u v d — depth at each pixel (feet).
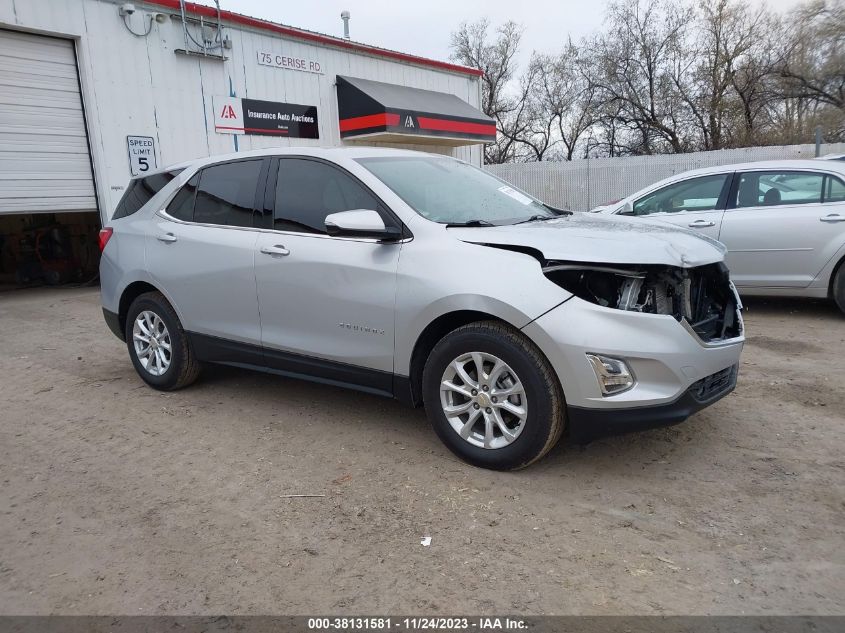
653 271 10.84
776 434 13.42
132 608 8.52
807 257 22.44
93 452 13.47
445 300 11.68
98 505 11.21
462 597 8.54
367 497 11.21
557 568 9.09
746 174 23.80
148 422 15.08
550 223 13.15
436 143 62.28
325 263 13.35
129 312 17.48
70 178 35.65
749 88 97.81
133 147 37.70
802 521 10.12
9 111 33.01
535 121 125.80
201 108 41.16
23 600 8.73
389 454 12.90
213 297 15.46
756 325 22.81
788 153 72.18
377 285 12.62
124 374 19.15
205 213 16.05
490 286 11.23
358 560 9.41
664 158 77.61
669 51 103.09
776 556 9.24
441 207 13.34
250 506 11.04
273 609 8.42
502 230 12.07
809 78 92.12
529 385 11.07
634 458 12.42
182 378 16.83
